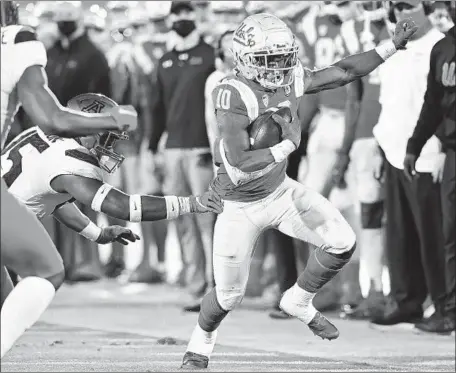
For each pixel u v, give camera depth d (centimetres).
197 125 2944
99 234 1767
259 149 1698
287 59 1678
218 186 1778
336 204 2688
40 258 1338
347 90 2548
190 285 3136
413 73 2377
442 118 2284
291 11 2719
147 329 2456
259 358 2002
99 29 3516
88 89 3231
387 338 2294
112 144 1672
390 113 2398
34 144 1667
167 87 2986
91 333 2380
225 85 1706
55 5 3225
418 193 2355
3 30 1370
